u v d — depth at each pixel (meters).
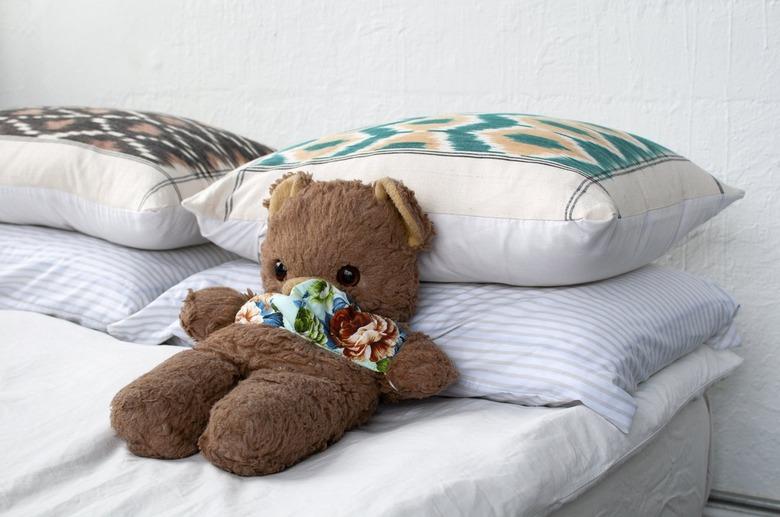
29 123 1.42
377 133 1.17
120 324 1.17
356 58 1.62
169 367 0.88
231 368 0.90
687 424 1.15
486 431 0.85
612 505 0.93
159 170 1.28
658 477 1.05
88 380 0.98
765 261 1.38
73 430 0.85
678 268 1.44
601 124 1.45
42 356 1.06
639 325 1.02
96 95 1.91
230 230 1.17
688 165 1.19
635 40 1.40
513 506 0.73
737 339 1.25
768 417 1.41
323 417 0.83
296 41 1.67
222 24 1.74
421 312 1.04
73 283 1.26
